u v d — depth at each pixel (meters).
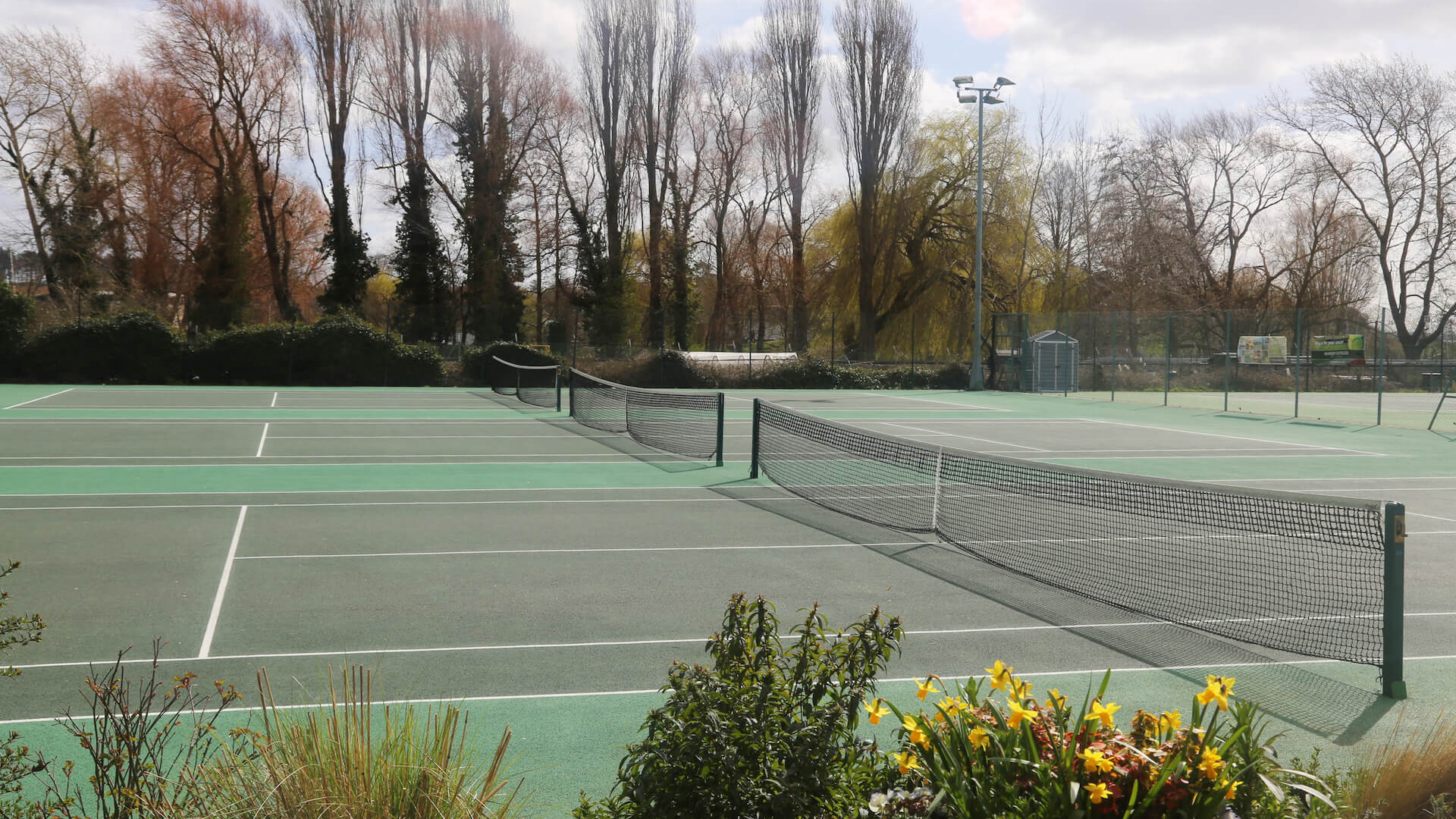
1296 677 5.70
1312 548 8.91
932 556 8.90
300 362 34.53
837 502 11.77
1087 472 8.88
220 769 2.88
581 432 20.27
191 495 11.88
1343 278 50.00
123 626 6.43
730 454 16.53
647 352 39.34
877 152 43.66
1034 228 53.03
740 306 57.09
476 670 5.66
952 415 26.64
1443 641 6.57
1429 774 3.14
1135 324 36.84
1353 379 38.62
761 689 3.00
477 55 43.28
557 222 51.47
